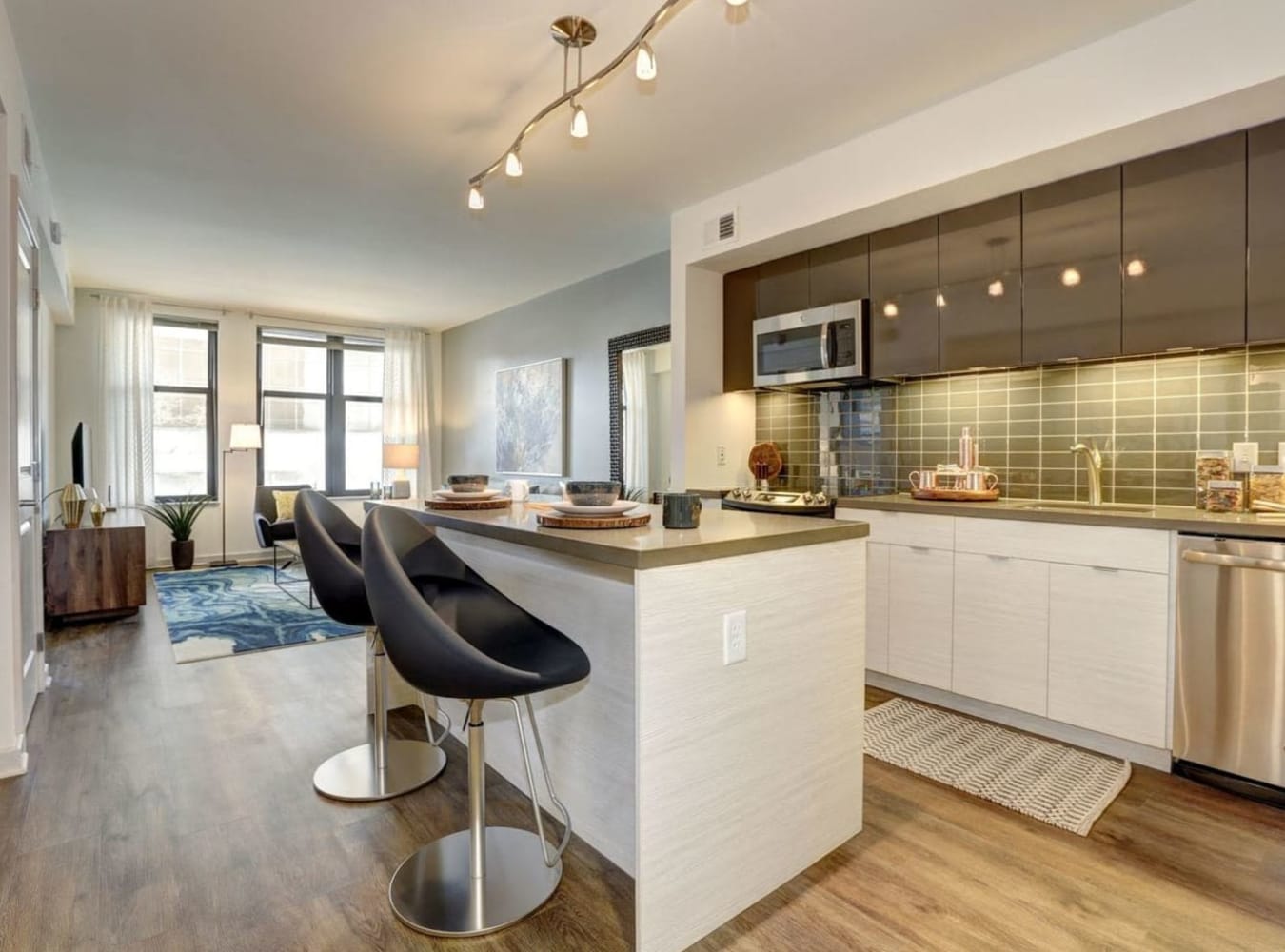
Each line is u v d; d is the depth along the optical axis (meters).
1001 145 2.54
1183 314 2.40
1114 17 2.17
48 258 3.82
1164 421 2.75
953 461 3.43
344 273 5.32
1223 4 2.04
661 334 4.72
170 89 2.65
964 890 1.71
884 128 2.91
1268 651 2.09
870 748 2.53
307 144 3.10
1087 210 2.62
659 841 1.47
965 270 2.99
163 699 3.04
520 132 2.88
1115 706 2.42
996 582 2.73
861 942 1.53
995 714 2.79
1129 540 2.38
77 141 3.07
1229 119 2.19
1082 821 2.02
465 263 5.02
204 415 6.71
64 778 2.29
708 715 1.56
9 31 2.25
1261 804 2.11
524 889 1.70
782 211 3.34
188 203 3.81
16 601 2.36
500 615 1.90
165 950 1.50
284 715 2.86
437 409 7.88
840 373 3.45
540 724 2.07
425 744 2.54
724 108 2.75
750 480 4.23
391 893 1.68
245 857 1.85
